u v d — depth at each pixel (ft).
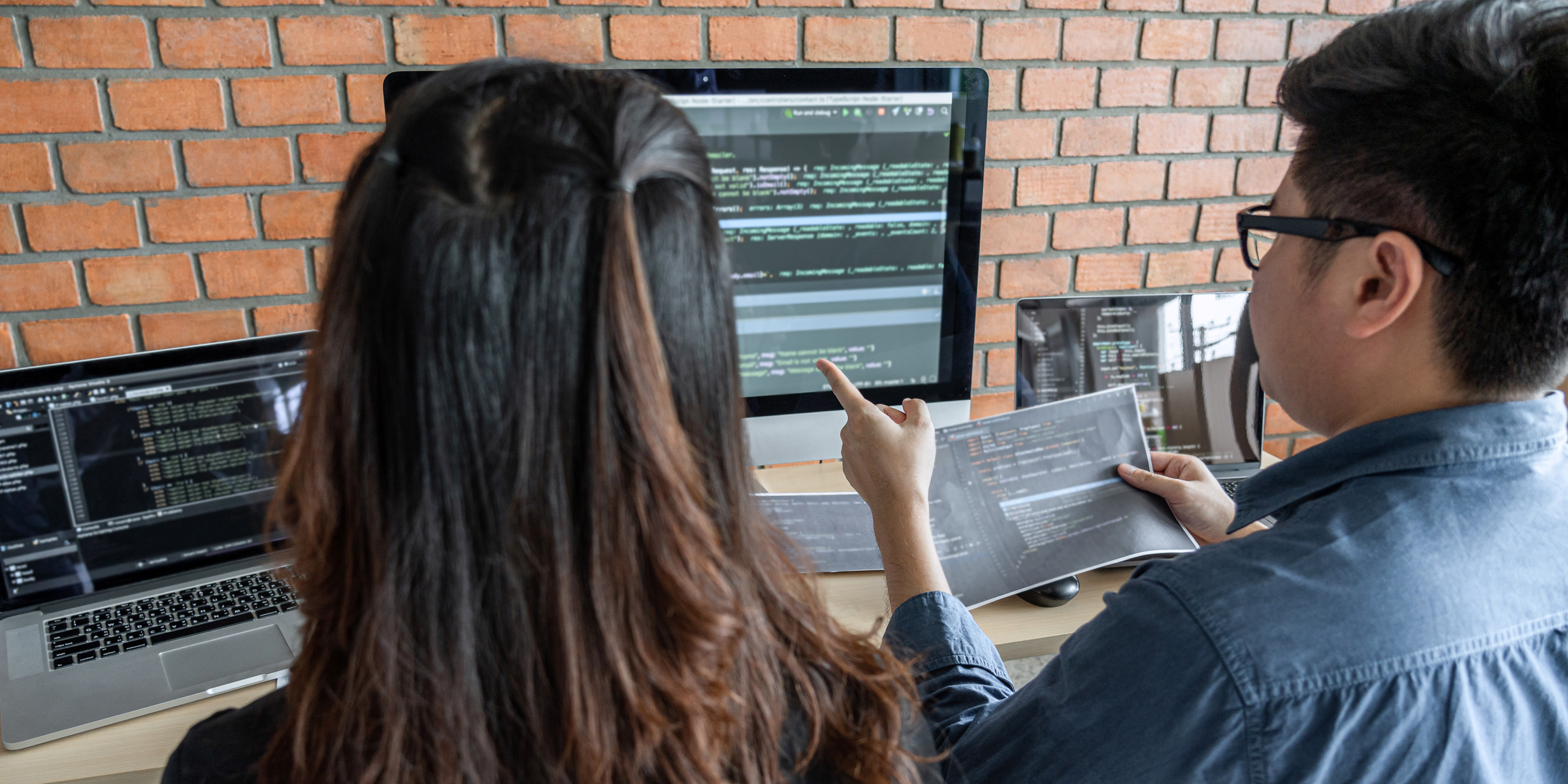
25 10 3.75
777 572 1.45
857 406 2.60
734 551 1.29
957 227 3.50
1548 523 1.60
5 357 4.13
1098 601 3.04
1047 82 4.80
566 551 1.10
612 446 1.08
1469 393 1.67
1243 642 1.52
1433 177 1.53
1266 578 1.57
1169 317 3.82
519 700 1.14
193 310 4.36
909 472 2.50
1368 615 1.51
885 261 3.48
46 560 2.87
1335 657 1.50
